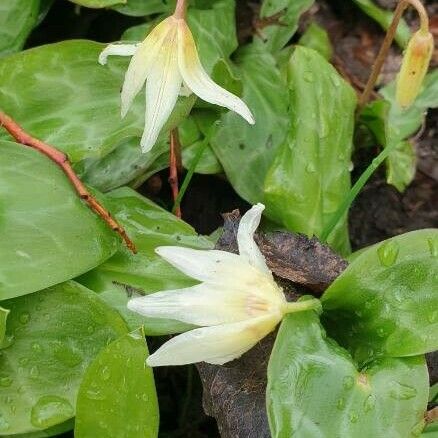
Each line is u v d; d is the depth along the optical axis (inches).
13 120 9.2
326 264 9.3
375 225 13.1
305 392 7.8
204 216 12.2
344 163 10.8
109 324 8.7
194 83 8.6
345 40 14.2
